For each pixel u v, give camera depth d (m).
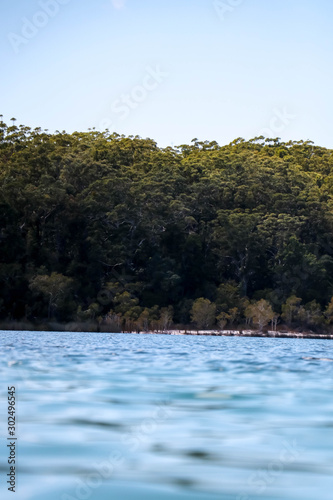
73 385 27.94
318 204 187.88
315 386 29.12
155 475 13.89
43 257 164.00
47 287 148.25
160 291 164.25
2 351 53.53
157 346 71.62
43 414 20.45
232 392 26.48
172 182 186.12
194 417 20.33
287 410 21.88
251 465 14.74
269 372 36.75
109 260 163.38
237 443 16.81
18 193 165.50
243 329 157.75
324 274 169.88
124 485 13.18
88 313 149.62
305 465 14.77
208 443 16.78
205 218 186.62
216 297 165.25
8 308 150.88
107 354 51.81
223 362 44.75
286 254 169.88
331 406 22.83
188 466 14.60
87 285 162.25
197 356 51.66
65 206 167.25
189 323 159.62
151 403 23.02
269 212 189.38
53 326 147.25
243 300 162.88
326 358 54.34
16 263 153.12
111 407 21.97
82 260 169.50
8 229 157.00
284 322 163.75
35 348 60.25
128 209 166.88
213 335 149.12
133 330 148.38
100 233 166.25
